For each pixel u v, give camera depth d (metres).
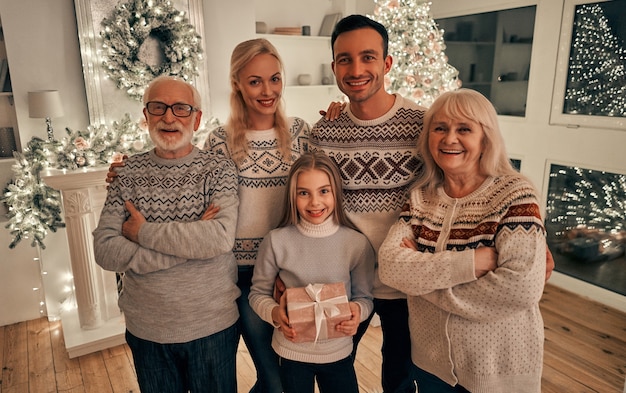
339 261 1.58
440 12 4.49
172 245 1.45
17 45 3.21
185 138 1.58
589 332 3.08
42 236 3.21
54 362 2.93
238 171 1.72
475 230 1.34
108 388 2.66
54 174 2.79
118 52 3.46
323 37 4.84
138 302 1.55
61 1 3.31
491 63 4.09
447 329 1.35
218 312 1.58
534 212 1.25
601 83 3.29
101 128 3.24
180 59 3.66
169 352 1.56
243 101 1.75
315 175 1.54
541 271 1.21
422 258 1.34
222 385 1.63
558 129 3.58
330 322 1.41
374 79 1.57
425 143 1.49
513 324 1.29
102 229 1.53
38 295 3.52
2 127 3.49
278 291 1.58
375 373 2.63
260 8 4.62
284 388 1.61
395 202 1.64
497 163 1.39
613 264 3.40
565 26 3.42
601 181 3.38
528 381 1.31
